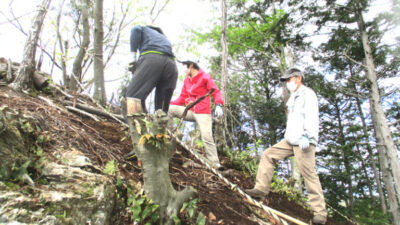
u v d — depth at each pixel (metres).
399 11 11.34
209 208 2.63
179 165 3.38
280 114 21.58
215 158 3.88
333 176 15.44
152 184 2.12
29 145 2.14
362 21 12.46
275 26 14.80
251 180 4.34
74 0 7.30
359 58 13.91
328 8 12.81
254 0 17.59
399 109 15.49
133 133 2.25
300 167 3.22
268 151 3.43
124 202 2.17
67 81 6.35
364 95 13.05
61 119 2.94
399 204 11.00
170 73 2.89
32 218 1.50
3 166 1.70
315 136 3.15
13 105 2.73
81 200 1.80
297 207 4.03
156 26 3.04
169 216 2.08
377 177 17.02
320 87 14.62
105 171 2.28
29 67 3.43
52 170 1.98
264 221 2.85
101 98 5.48
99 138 2.96
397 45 12.67
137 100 2.52
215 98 3.85
